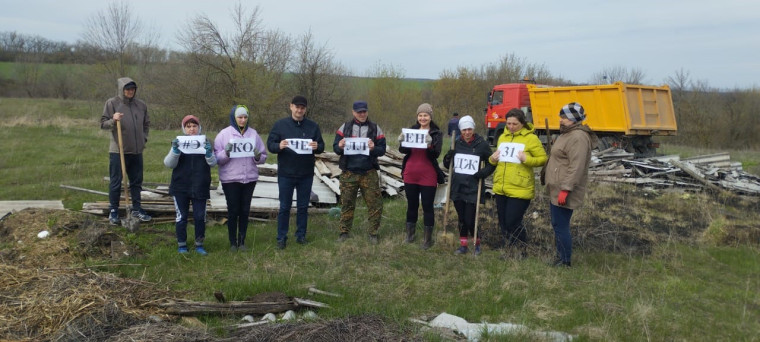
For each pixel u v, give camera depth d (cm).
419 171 725
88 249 650
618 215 945
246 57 3045
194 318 487
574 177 620
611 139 1611
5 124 2380
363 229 839
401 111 3669
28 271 554
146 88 3141
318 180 1061
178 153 662
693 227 896
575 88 1678
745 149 3103
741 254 754
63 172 1382
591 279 628
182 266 640
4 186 1226
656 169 1237
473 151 701
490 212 946
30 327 446
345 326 454
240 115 693
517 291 579
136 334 432
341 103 3394
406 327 466
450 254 710
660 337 475
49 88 4728
